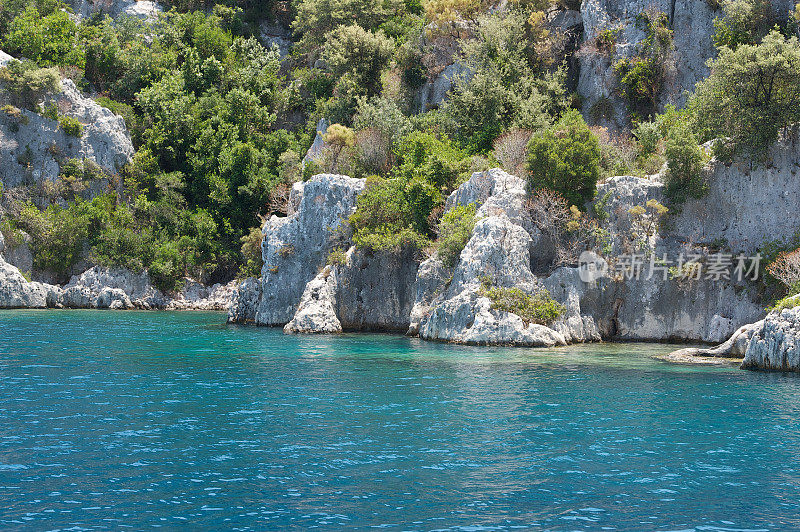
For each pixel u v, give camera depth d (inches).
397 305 1784.0
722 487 550.6
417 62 2564.0
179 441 660.7
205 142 2903.5
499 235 1521.9
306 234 1913.1
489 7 2561.5
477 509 496.1
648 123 1888.5
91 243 2598.4
